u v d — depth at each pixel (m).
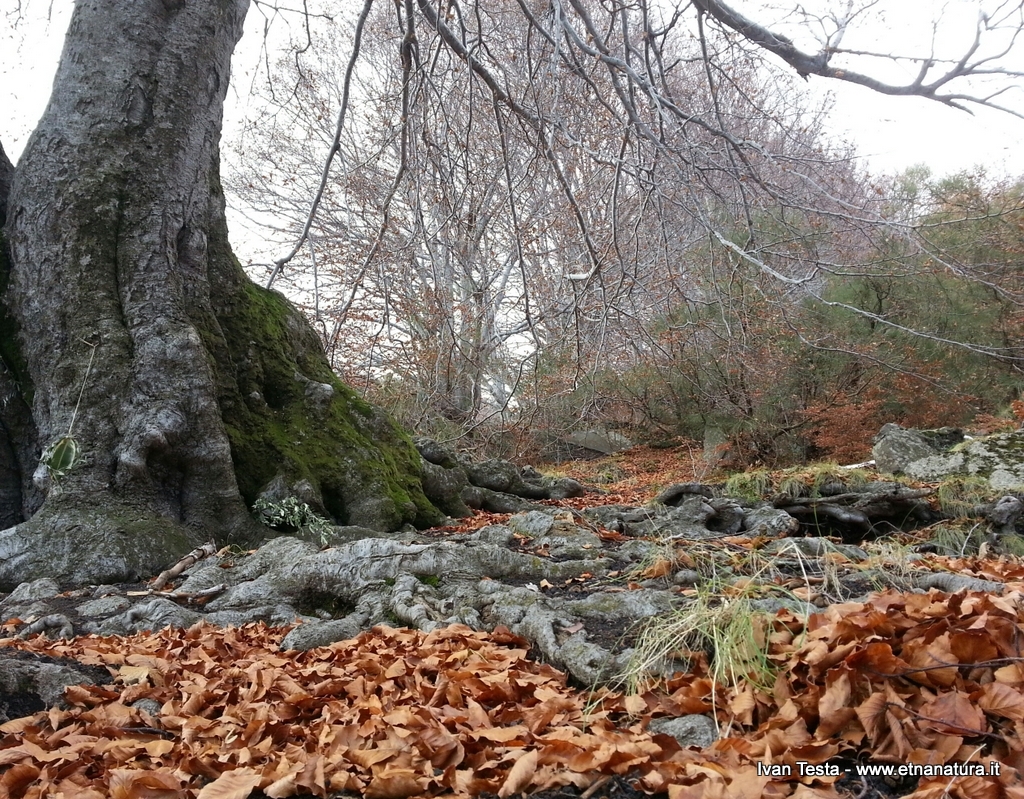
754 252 7.66
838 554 4.30
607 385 16.42
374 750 2.53
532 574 4.67
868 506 7.21
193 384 6.23
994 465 9.49
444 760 2.50
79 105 6.61
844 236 13.23
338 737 2.66
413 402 13.53
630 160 7.81
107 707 3.10
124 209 6.53
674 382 15.95
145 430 5.94
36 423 6.34
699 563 4.46
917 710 2.38
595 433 18.67
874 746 2.34
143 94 6.72
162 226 6.62
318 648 3.81
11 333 6.49
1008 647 2.50
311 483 6.66
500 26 10.51
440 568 4.58
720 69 8.20
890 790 2.22
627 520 6.70
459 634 3.65
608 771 2.36
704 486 7.37
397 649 3.61
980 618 2.53
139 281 6.43
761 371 13.76
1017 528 6.85
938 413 14.79
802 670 2.68
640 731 2.60
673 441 17.91
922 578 3.78
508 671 3.17
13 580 5.31
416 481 7.52
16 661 3.29
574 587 4.46
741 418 15.41
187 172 6.87
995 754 2.23
